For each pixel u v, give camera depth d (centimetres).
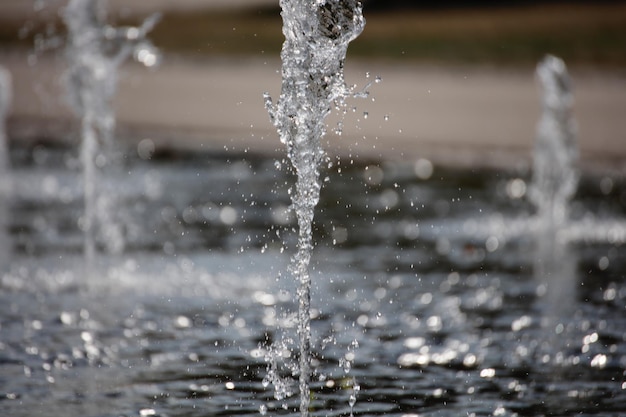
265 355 1175
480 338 1266
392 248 1861
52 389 1041
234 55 5375
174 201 2284
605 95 4056
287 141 1092
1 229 1934
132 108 3659
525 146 3088
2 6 7038
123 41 2212
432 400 1023
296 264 1452
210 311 1377
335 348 1212
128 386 1054
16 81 4184
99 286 1501
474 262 1742
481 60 5278
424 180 2620
